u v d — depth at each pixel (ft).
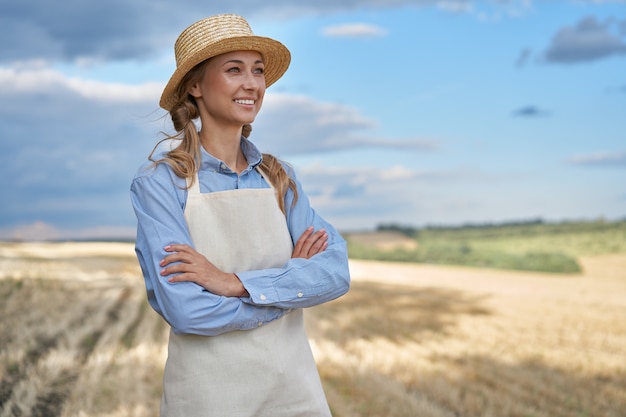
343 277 9.34
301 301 9.00
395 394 23.88
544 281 93.15
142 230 8.98
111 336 31.14
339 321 44.60
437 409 22.17
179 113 9.46
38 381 21.07
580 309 56.70
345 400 22.88
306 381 9.25
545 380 28.66
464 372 29.25
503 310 55.06
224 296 8.64
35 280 50.31
